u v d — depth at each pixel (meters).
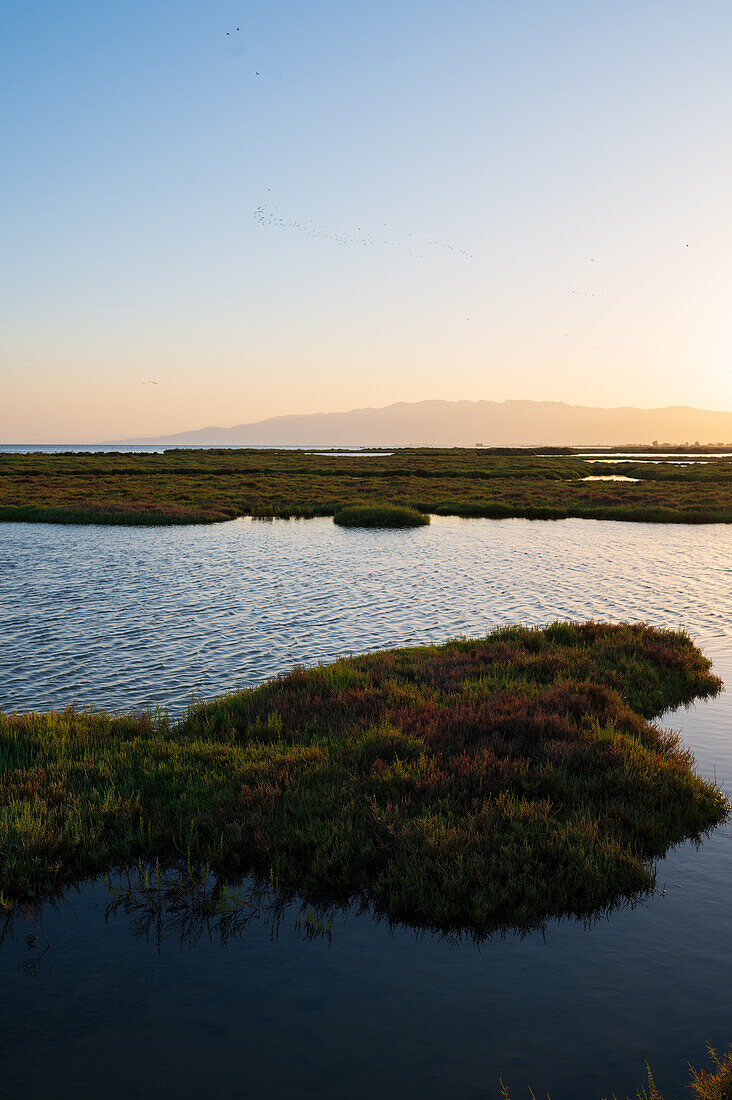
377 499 59.94
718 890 6.97
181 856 7.58
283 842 7.49
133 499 56.75
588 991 5.45
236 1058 4.76
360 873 7.10
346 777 8.96
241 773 9.10
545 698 11.91
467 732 10.42
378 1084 4.54
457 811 8.21
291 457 144.62
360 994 5.42
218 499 58.44
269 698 12.13
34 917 6.52
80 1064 4.70
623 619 20.73
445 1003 5.31
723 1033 5.00
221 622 19.59
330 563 30.27
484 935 6.23
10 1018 5.14
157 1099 4.42
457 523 47.31
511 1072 4.64
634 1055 4.80
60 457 128.25
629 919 6.47
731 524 46.22
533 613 21.36
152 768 9.38
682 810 8.58
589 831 7.69
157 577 26.55
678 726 12.08
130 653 16.42
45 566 28.78
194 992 5.45
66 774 9.12
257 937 6.19
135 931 6.29
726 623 20.38
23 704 12.98
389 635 18.47
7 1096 4.41
